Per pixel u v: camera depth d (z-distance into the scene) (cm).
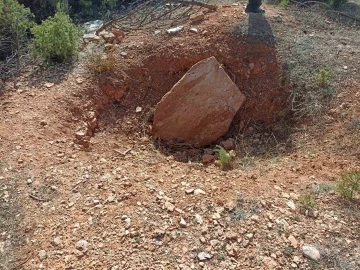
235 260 133
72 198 158
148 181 170
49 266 132
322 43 250
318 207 152
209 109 220
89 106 222
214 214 148
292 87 224
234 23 255
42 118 204
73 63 245
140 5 304
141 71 242
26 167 174
